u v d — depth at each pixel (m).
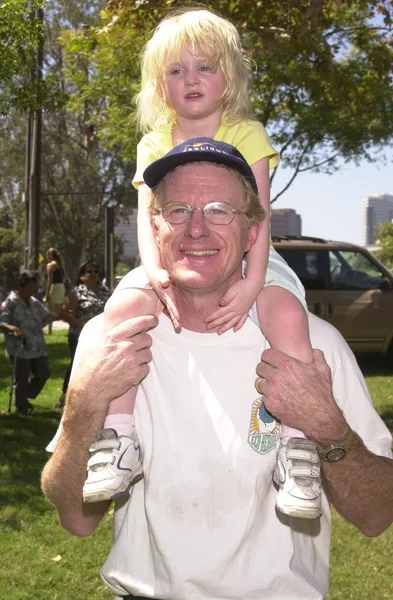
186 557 2.29
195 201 2.27
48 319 10.14
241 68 3.01
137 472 2.35
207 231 2.25
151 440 2.36
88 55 16.02
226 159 2.28
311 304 13.62
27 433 8.91
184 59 2.93
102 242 54.62
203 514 2.30
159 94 3.07
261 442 2.31
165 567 2.31
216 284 2.27
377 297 13.77
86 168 48.97
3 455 7.96
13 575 5.23
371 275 13.89
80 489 2.45
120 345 2.30
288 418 2.25
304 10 9.70
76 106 20.12
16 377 10.02
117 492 2.27
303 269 13.77
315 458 2.25
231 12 9.77
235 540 2.28
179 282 2.28
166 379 2.34
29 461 7.80
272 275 2.48
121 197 49.81
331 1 10.53
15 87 11.74
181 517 2.31
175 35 2.94
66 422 2.36
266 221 2.46
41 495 6.75
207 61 2.92
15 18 10.06
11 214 59.69
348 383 2.46
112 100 18.78
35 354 9.99
